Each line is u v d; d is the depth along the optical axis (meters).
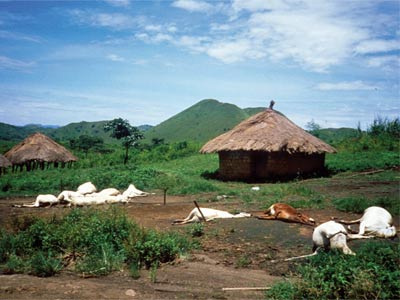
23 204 15.64
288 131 23.41
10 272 6.64
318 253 7.10
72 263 7.29
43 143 28.66
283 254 7.77
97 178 21.19
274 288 5.62
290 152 22.02
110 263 6.95
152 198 17.20
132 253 7.27
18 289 5.43
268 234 9.05
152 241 7.49
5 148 47.19
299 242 8.40
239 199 15.49
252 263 7.39
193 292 5.64
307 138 23.48
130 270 6.72
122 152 44.41
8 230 9.30
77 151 50.97
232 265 7.33
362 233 8.41
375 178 19.42
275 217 10.30
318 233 7.46
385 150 29.08
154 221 11.55
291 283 5.76
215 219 10.78
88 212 10.03
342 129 89.75
